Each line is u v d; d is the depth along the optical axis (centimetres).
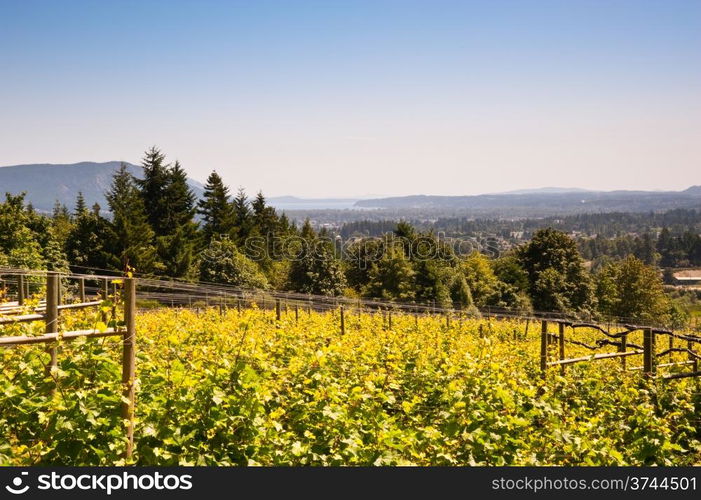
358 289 6762
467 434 704
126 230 5384
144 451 575
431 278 5891
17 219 4234
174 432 591
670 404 1062
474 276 6662
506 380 934
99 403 558
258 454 620
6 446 513
